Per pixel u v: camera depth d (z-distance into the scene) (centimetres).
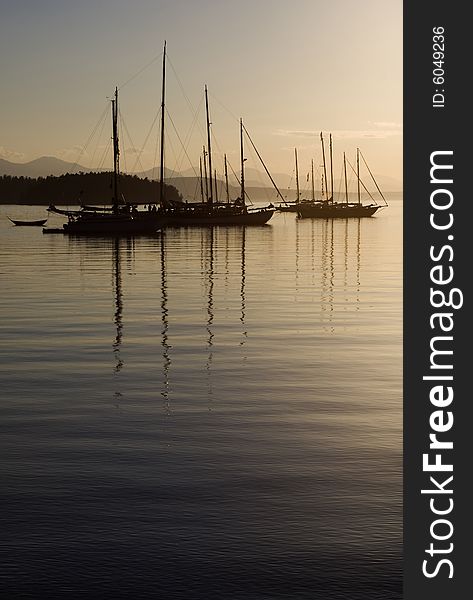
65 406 1600
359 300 3419
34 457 1266
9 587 845
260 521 1011
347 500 1086
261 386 1783
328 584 855
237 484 1143
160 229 10581
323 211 16712
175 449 1309
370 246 7550
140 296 3581
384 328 2650
